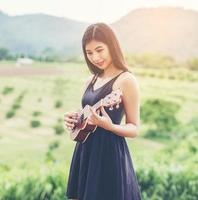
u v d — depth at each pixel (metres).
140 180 6.37
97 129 4.06
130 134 4.04
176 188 6.43
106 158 4.03
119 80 4.08
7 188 6.06
